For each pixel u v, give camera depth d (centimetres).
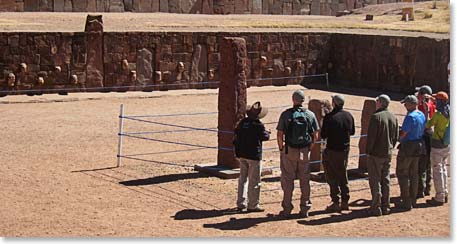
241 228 1320
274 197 1550
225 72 1723
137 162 1862
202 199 1525
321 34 3569
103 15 3984
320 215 1414
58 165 1808
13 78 2889
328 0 5184
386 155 1405
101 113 2620
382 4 5062
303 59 3531
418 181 1542
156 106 2839
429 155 1553
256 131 1422
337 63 3600
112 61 3086
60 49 2978
